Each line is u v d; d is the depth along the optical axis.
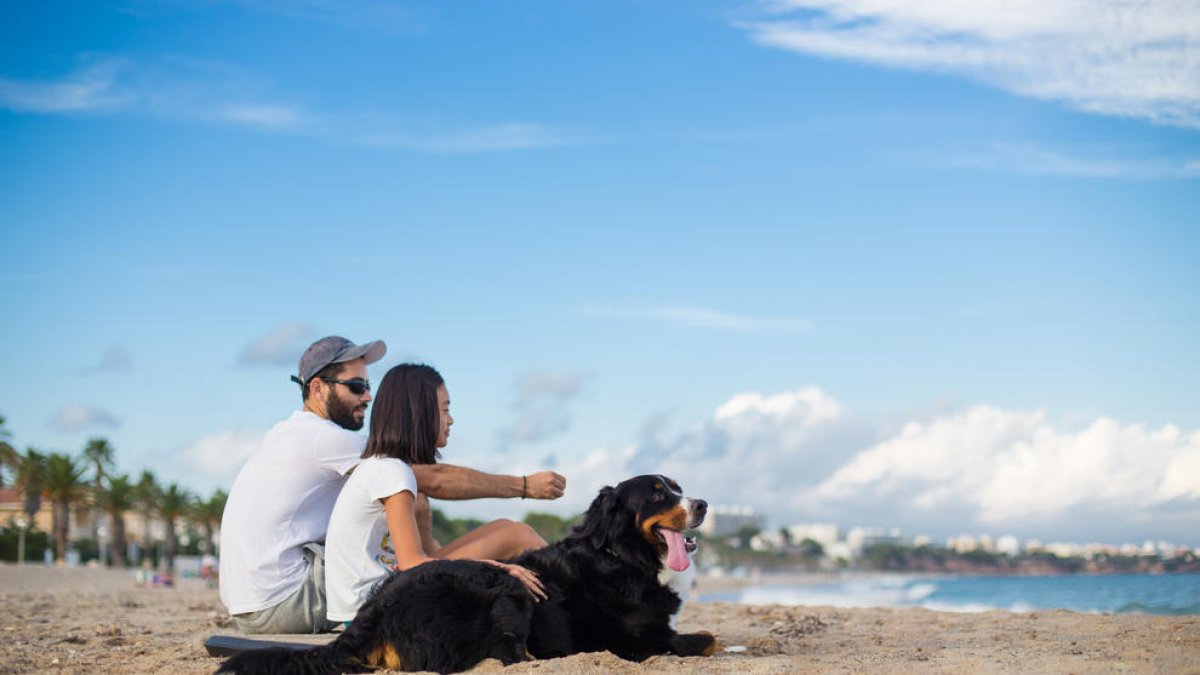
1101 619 7.88
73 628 8.59
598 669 4.69
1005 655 5.50
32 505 70.50
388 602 4.89
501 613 4.95
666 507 5.66
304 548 5.84
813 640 6.92
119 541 73.62
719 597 73.25
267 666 4.54
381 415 5.62
